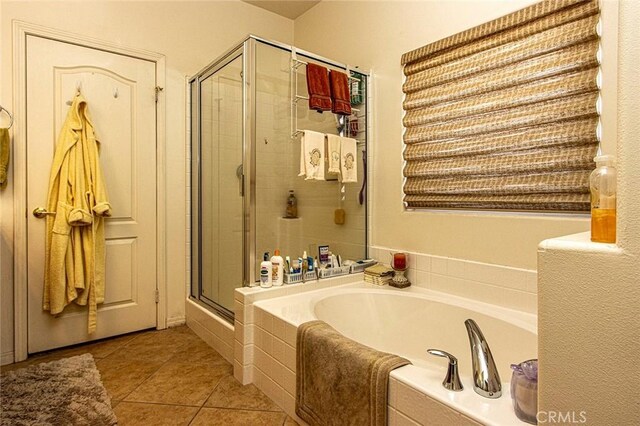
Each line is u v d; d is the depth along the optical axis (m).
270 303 2.02
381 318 2.24
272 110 2.44
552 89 1.73
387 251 2.56
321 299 2.12
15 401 1.78
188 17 2.96
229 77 2.49
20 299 2.28
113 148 2.62
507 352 1.74
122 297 2.69
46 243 2.33
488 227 2.02
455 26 2.15
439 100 2.22
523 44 1.85
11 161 2.25
